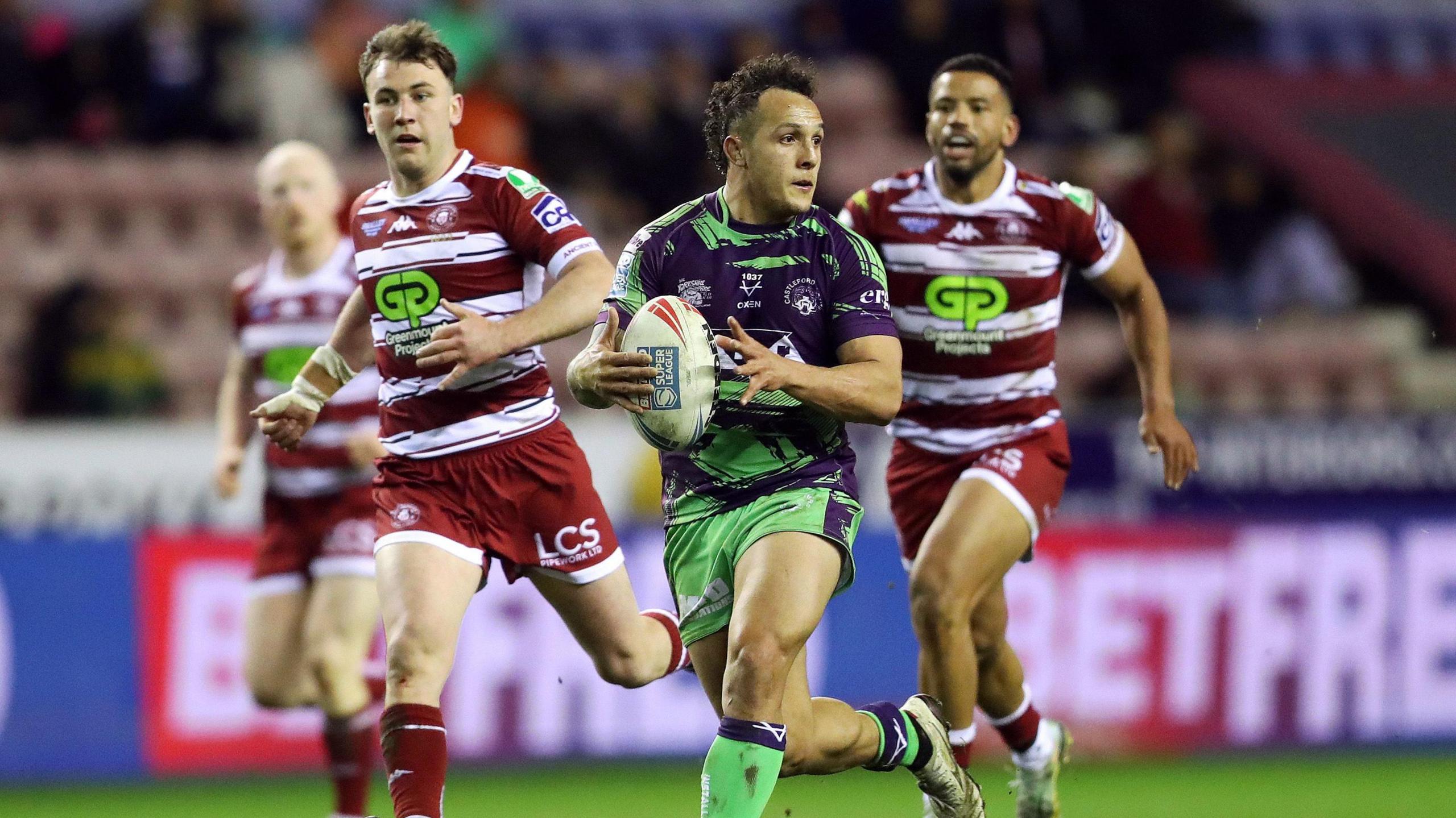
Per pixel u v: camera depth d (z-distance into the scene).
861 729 17.97
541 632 32.84
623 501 33.50
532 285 18.69
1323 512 35.75
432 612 17.62
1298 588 35.59
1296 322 49.09
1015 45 51.94
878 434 34.31
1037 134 51.09
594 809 28.28
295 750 32.28
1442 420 36.28
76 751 31.31
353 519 24.05
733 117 17.28
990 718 22.12
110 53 49.47
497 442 18.36
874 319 17.12
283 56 51.56
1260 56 60.75
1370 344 48.75
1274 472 35.59
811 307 17.23
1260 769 33.88
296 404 19.50
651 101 49.12
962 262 21.45
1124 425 35.12
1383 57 63.53
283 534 24.36
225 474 25.45
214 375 44.25
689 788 30.91
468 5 47.44
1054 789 22.62
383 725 17.27
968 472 21.36
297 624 24.39
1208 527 35.28
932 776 18.88
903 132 52.41
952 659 20.33
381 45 18.20
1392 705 35.88
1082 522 34.69
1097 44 53.31
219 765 31.84
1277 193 56.09
